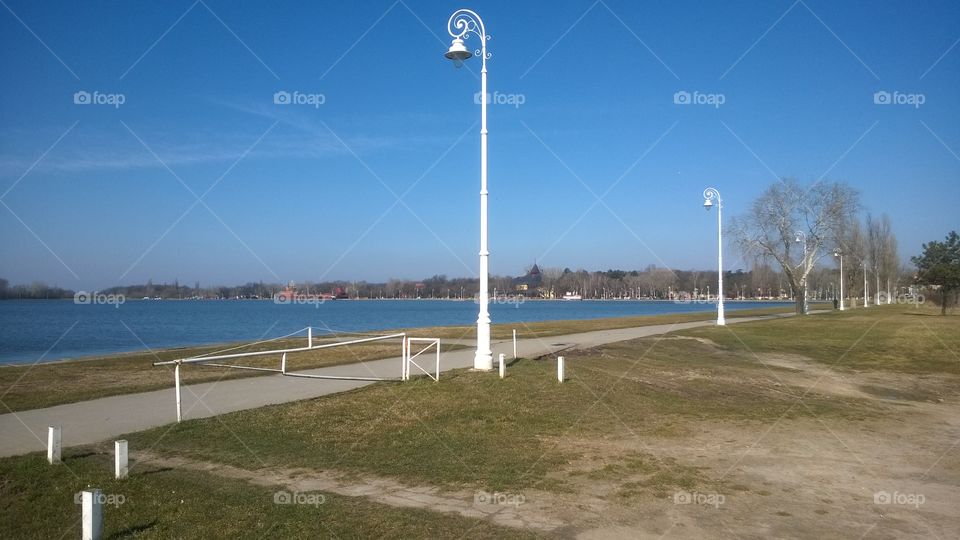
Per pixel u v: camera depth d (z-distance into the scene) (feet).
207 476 29.84
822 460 35.60
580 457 33.99
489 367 55.26
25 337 166.50
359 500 26.86
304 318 283.59
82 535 22.27
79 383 55.83
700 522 25.09
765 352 95.91
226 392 50.19
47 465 30.19
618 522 24.86
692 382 60.23
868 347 101.81
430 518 24.77
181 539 22.49
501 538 22.90
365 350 83.20
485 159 54.95
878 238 297.74
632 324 147.84
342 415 40.75
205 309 425.28
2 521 24.40
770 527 24.73
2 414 42.45
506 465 32.12
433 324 216.95
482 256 55.62
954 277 171.94
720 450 36.86
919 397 64.39
